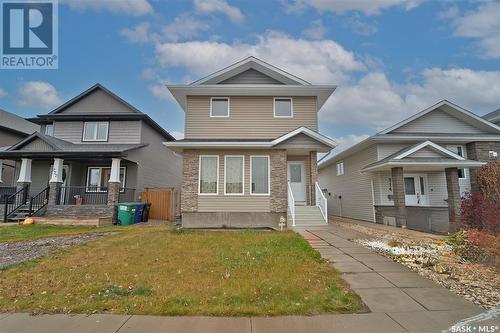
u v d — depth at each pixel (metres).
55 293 4.75
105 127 19.11
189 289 4.82
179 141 13.03
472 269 6.02
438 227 12.09
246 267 6.07
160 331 3.50
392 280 5.31
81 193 17.42
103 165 18.14
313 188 13.84
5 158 16.66
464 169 15.52
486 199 11.91
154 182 20.89
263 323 3.68
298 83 14.98
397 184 13.66
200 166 13.39
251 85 14.10
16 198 16.02
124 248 8.12
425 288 4.92
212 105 14.64
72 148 16.88
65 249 8.16
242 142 13.02
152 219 17.53
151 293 4.67
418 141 15.33
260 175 13.30
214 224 12.91
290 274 5.57
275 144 13.07
